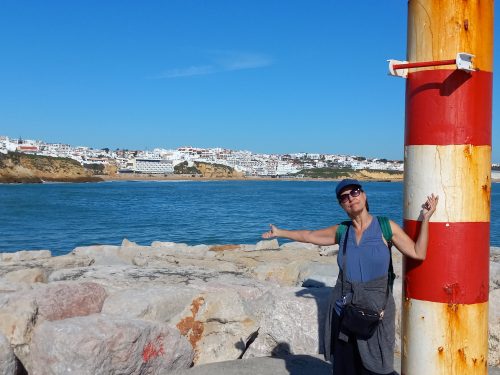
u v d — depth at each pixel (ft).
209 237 73.67
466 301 10.09
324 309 14.67
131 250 34.04
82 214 116.78
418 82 10.27
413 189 10.36
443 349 10.16
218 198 194.90
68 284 14.98
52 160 471.21
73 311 14.35
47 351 12.19
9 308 13.43
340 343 10.52
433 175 10.12
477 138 10.07
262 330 15.05
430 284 10.19
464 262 10.07
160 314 14.85
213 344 14.64
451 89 9.98
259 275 24.04
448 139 10.01
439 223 10.11
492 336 14.01
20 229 84.94
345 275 10.41
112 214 117.08
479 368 10.27
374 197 209.26
